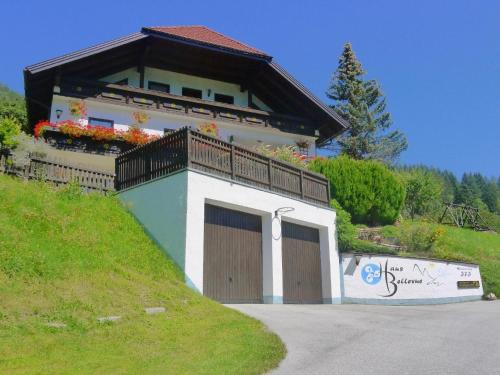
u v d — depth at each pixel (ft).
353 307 46.50
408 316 39.37
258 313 35.68
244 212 45.09
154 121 79.00
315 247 52.80
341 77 157.48
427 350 24.64
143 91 78.54
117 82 81.82
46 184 42.57
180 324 27.30
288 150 72.69
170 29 83.61
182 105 81.46
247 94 92.02
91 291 28.12
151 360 20.97
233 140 84.94
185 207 38.88
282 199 48.08
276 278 45.21
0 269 26.18
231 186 42.91
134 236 39.93
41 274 27.61
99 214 40.81
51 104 77.56
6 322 22.45
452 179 342.23
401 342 26.73
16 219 32.91
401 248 70.85
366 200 78.13
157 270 36.09
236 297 42.24
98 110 75.56
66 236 34.12
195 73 88.12
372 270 55.93
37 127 64.39
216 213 42.42
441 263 62.80
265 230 46.29
